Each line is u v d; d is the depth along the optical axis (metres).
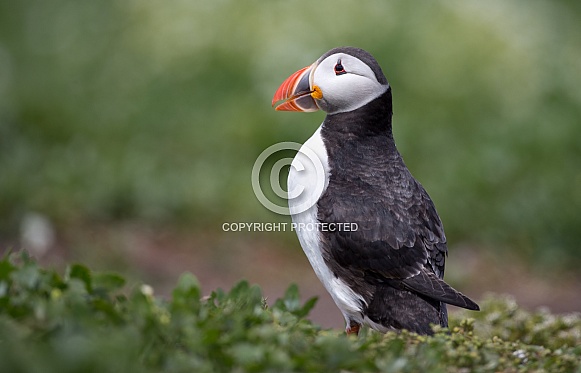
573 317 8.12
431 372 5.33
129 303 5.52
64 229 12.50
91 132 15.10
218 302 6.36
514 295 12.64
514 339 7.73
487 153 14.76
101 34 17.72
